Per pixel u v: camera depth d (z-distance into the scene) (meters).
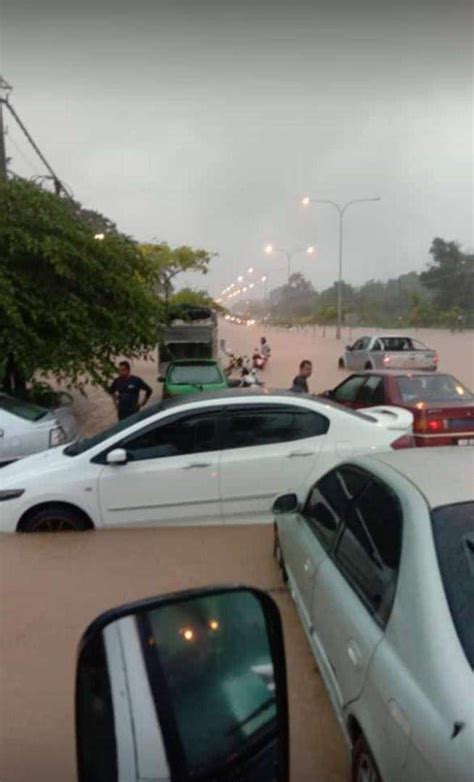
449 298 72.00
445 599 2.19
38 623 4.37
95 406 17.55
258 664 2.00
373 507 3.07
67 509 5.90
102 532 5.90
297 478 5.98
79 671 1.79
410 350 24.02
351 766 2.57
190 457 5.96
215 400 6.12
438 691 1.92
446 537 2.43
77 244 11.94
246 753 1.87
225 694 1.91
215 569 5.13
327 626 3.02
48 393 14.27
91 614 4.48
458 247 73.75
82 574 5.11
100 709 1.77
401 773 1.98
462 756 1.71
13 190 11.95
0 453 8.38
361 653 2.45
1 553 5.52
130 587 4.88
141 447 6.00
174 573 5.10
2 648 4.06
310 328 78.50
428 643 2.08
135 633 1.88
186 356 22.16
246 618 2.02
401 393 9.41
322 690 3.54
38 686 3.65
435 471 3.02
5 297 10.73
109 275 12.07
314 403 6.26
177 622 1.94
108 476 5.88
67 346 11.72
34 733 3.24
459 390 9.62
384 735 2.13
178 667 1.88
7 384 12.96
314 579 3.42
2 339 11.12
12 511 5.84
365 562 2.88
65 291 11.75
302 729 3.21
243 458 5.95
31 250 11.16
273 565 5.22
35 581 5.00
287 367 28.94
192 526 5.98
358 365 25.67
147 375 27.03
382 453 3.64
